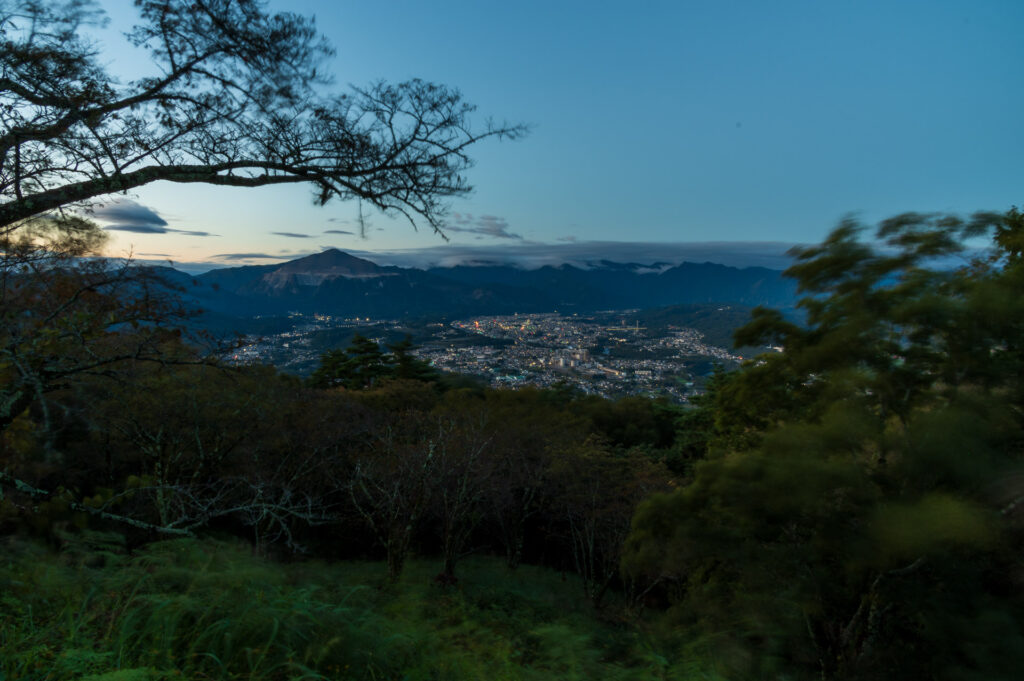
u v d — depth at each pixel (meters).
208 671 2.27
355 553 14.97
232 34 3.29
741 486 5.53
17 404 3.25
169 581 3.05
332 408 13.77
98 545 3.44
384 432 14.03
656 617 11.03
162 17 3.13
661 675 3.82
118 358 3.40
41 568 2.99
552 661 3.59
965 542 4.29
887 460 5.32
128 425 7.14
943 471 4.62
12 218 2.88
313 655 2.56
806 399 6.75
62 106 3.02
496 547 19.69
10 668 1.95
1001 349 5.05
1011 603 4.57
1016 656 4.14
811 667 5.52
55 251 3.33
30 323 3.15
